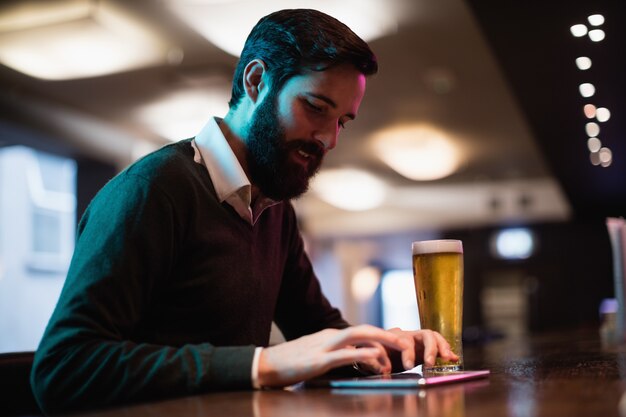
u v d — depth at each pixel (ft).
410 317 47.50
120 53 16.05
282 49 4.42
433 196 35.78
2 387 4.23
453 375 3.82
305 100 4.37
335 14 13.78
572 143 20.29
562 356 5.97
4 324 30.17
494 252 40.73
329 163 27.50
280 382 3.57
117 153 23.39
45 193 31.22
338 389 3.55
